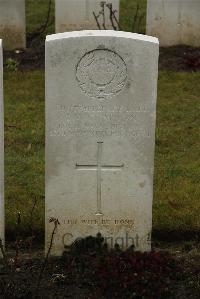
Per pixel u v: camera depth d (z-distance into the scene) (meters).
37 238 7.49
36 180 8.52
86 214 6.99
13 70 11.80
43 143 9.55
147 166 6.88
